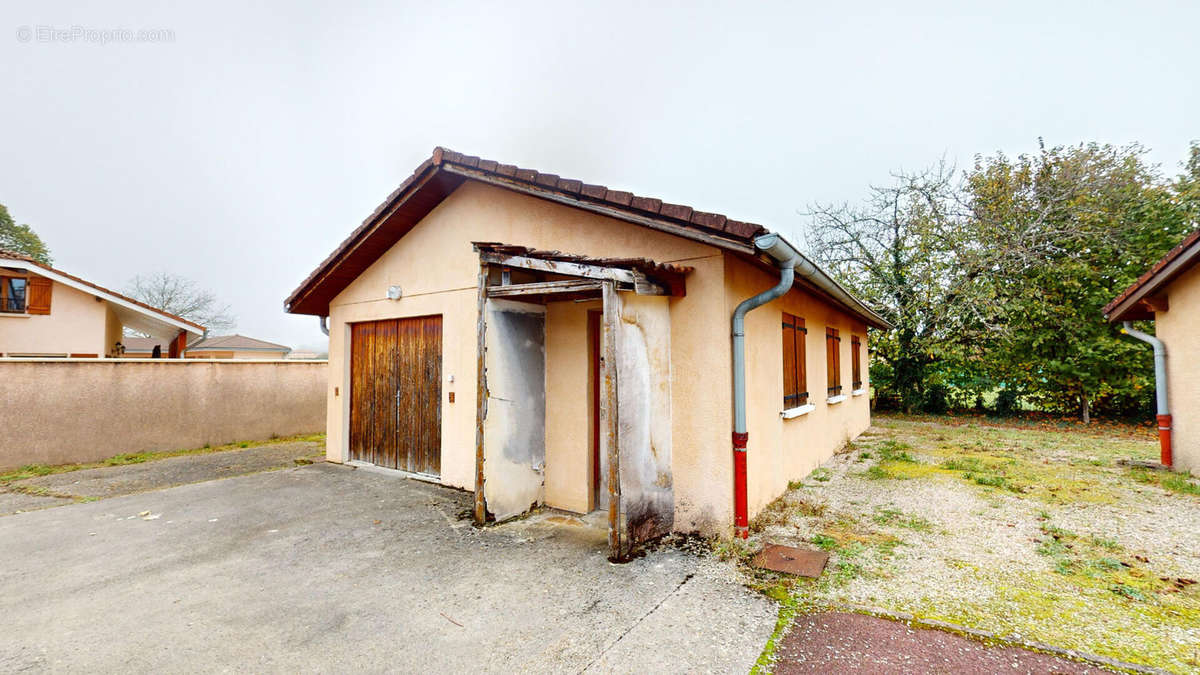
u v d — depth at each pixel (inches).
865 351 483.5
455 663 103.5
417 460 277.0
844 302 271.4
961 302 532.7
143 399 359.9
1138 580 139.5
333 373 324.2
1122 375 473.7
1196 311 262.5
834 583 138.3
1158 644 107.1
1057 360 493.7
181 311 1338.6
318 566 155.2
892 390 618.5
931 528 183.3
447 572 149.4
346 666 102.9
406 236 282.5
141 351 1016.9
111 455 342.6
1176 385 274.4
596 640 111.3
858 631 113.6
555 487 214.1
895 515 198.5
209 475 286.0
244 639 113.5
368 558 161.2
